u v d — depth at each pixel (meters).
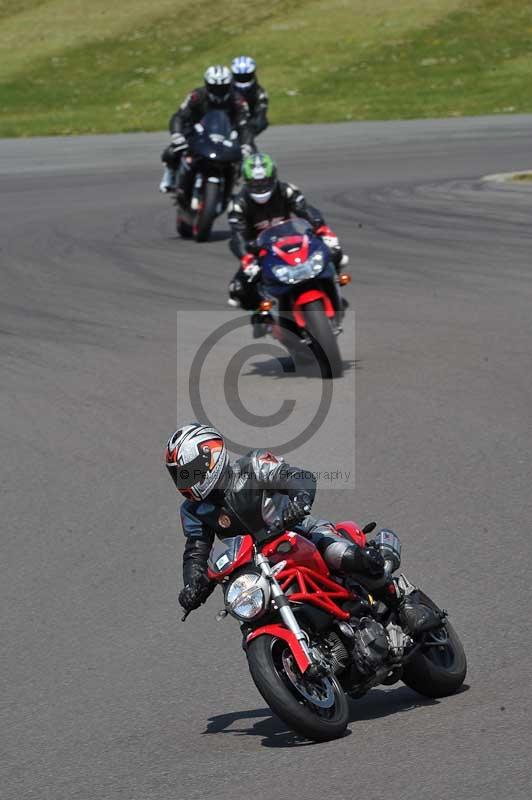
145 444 35.88
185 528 20.83
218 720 20.16
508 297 51.94
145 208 82.38
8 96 160.00
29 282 60.31
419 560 25.97
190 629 24.17
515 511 28.45
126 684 21.89
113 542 28.86
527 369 40.53
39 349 47.69
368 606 20.56
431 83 148.75
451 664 20.73
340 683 20.30
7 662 23.22
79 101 155.50
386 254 62.50
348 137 118.19
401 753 17.73
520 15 176.88
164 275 61.16
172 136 71.19
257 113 74.94
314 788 16.75
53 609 25.48
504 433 34.19
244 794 16.83
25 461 35.09
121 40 185.75
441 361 42.34
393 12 184.00
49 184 95.69
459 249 62.62
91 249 68.25
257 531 20.17
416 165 96.56
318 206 77.94
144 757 18.77
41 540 29.33
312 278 40.28
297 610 19.67
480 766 16.81
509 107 133.88
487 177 86.62
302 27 182.12
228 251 67.38
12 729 20.45
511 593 23.94
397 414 36.72
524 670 20.59
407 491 30.34
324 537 20.67
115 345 47.97
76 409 39.69
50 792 17.78
